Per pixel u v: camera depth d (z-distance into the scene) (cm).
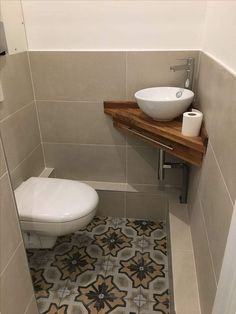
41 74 172
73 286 147
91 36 160
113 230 189
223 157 89
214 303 81
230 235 67
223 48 105
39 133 190
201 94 145
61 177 206
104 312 134
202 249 116
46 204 139
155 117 147
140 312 134
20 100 162
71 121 185
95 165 199
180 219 164
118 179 202
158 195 190
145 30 156
